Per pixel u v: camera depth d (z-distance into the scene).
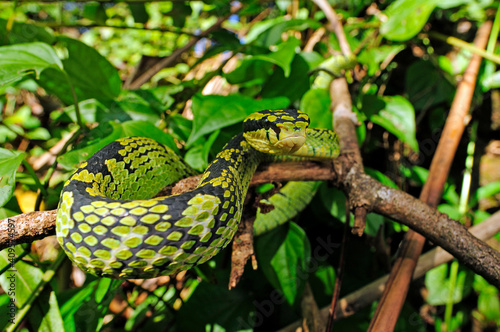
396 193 0.34
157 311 0.45
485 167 0.60
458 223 0.33
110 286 0.35
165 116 0.40
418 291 0.56
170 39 0.79
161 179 0.35
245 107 0.35
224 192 0.31
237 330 0.41
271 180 0.35
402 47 0.46
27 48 0.34
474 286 0.53
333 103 0.40
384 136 0.50
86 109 0.39
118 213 0.29
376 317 0.34
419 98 0.51
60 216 0.30
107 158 0.33
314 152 0.34
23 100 0.70
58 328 0.33
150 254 0.29
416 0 0.44
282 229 0.40
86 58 0.38
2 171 0.31
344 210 0.40
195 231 0.29
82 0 0.51
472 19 0.51
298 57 0.42
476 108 0.52
